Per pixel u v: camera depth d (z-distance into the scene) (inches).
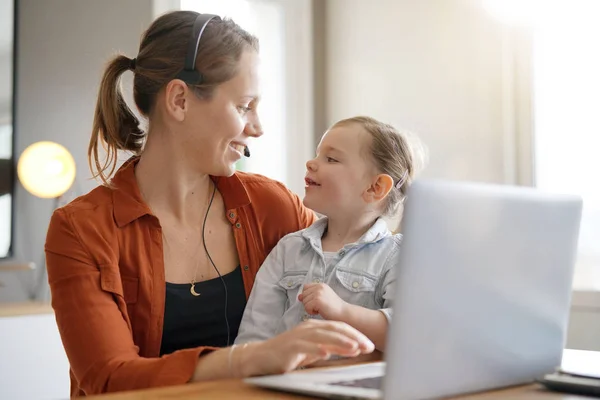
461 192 30.0
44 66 126.6
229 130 52.5
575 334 103.3
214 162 53.7
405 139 63.9
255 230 59.5
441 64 122.3
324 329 35.6
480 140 115.0
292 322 55.0
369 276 55.0
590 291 102.0
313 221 64.6
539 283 34.9
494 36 113.3
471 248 30.6
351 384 32.0
